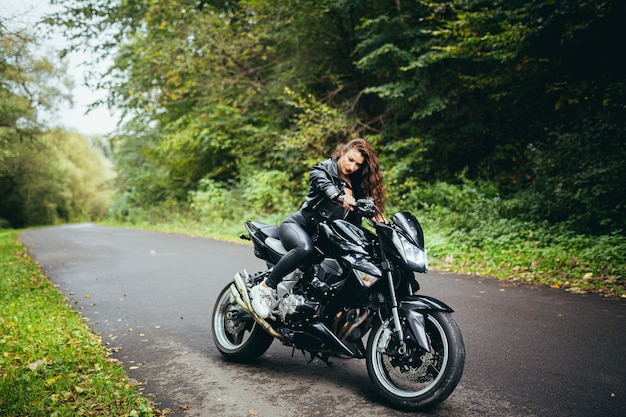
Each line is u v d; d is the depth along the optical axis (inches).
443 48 451.2
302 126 580.4
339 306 141.6
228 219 673.0
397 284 134.5
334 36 615.8
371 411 130.5
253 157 689.6
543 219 371.6
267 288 153.0
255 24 644.7
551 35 408.2
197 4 669.9
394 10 541.3
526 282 271.0
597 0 352.8
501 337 183.3
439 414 127.3
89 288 301.6
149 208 972.6
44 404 131.5
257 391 145.0
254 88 672.4
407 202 487.8
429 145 534.0
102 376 151.6
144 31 698.8
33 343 185.6
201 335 202.1
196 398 140.6
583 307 217.2
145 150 856.3
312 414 129.3
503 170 507.5
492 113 520.4
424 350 126.0
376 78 609.6
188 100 725.9
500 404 131.3
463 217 398.0
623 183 335.3
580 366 153.7
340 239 140.2
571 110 467.2
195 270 351.9
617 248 285.1
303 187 624.4
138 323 221.1
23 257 466.9
